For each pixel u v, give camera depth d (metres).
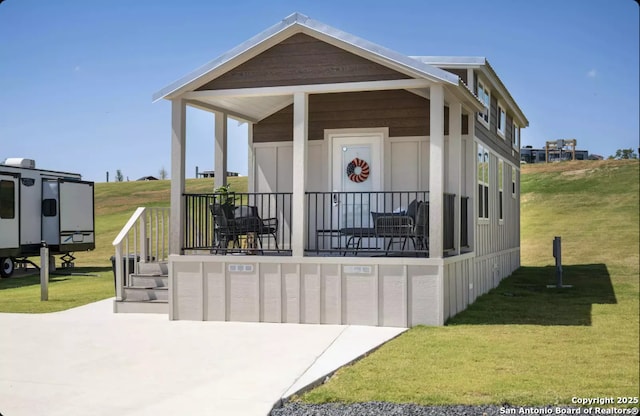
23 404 5.86
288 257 9.72
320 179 12.37
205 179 44.34
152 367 7.11
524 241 27.75
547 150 44.78
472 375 6.73
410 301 9.38
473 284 12.09
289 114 12.83
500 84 14.23
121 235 10.88
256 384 6.41
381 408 5.70
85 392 6.21
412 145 12.05
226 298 9.91
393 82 9.56
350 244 12.06
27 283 16.38
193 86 10.23
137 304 10.63
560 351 7.89
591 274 18.44
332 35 9.63
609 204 32.81
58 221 18.86
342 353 7.67
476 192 12.29
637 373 6.90
